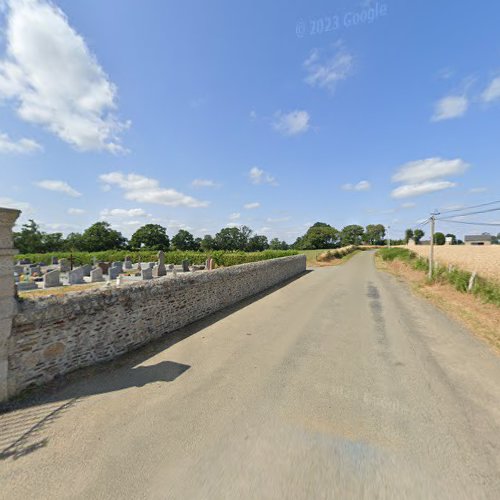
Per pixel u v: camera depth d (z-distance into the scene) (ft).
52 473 8.84
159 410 12.32
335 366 17.02
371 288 47.24
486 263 57.21
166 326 23.16
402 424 11.42
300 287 48.65
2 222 12.28
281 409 12.46
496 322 26.68
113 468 9.04
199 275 28.09
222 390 14.11
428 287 47.52
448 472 8.91
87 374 15.61
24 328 13.34
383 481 8.53
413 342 21.29
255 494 8.03
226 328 24.82
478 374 16.06
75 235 217.77
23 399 12.91
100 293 17.42
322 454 9.66
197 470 8.94
